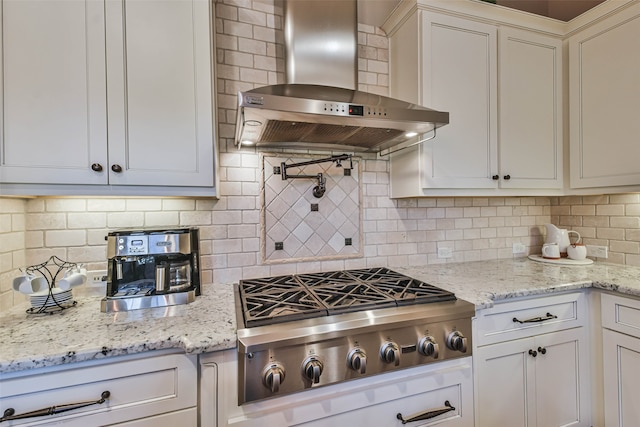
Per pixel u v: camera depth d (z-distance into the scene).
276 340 0.87
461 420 1.12
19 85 0.95
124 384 0.82
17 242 1.14
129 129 1.05
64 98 0.99
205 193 1.16
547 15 1.99
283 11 1.36
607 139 1.53
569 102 1.69
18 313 1.04
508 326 1.24
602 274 1.51
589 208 1.88
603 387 1.36
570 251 1.84
